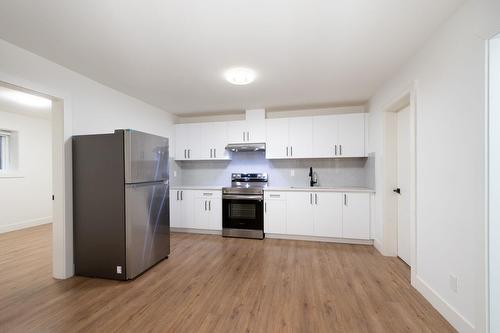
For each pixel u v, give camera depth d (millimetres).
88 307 1955
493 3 1340
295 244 3578
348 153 3828
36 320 1788
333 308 1919
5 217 4426
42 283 2377
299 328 1683
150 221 2742
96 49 2156
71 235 2541
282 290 2213
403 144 2832
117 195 2455
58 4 1559
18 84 2090
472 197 1496
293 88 3230
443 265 1800
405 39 2006
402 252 2898
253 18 1729
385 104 2928
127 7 1595
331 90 3320
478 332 1444
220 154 4402
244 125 4301
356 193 3539
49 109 4281
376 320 1767
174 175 4641
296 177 4355
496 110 1383
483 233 1409
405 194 2799
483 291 1411
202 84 3064
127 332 1653
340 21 1767
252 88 3230
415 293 2135
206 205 4164
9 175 4508
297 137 4039
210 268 2723
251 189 3932
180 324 1736
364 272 2578
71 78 2582
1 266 2791
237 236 3988
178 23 1782
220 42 2057
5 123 4488
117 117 3273
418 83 2160
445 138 1762
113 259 2463
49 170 5199
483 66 1404
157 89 3240
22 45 2072
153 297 2107
